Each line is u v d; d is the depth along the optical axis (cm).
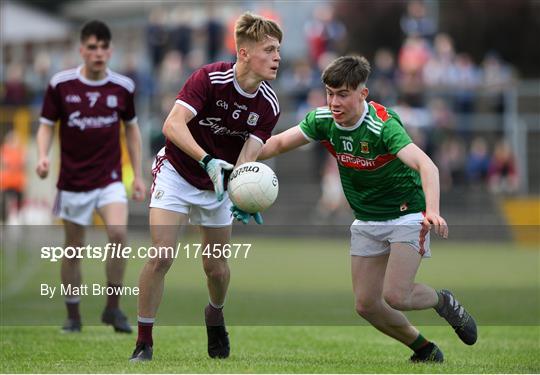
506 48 12512
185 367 2434
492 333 3462
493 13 12356
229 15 10962
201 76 2538
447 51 9550
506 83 9388
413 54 9212
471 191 8806
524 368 2561
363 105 2547
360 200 2641
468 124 9044
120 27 12912
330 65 2514
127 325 3325
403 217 2609
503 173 8838
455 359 2770
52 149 7019
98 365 2494
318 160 9212
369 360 2719
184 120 2509
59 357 2711
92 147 3369
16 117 7612
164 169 2608
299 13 11675
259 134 2609
